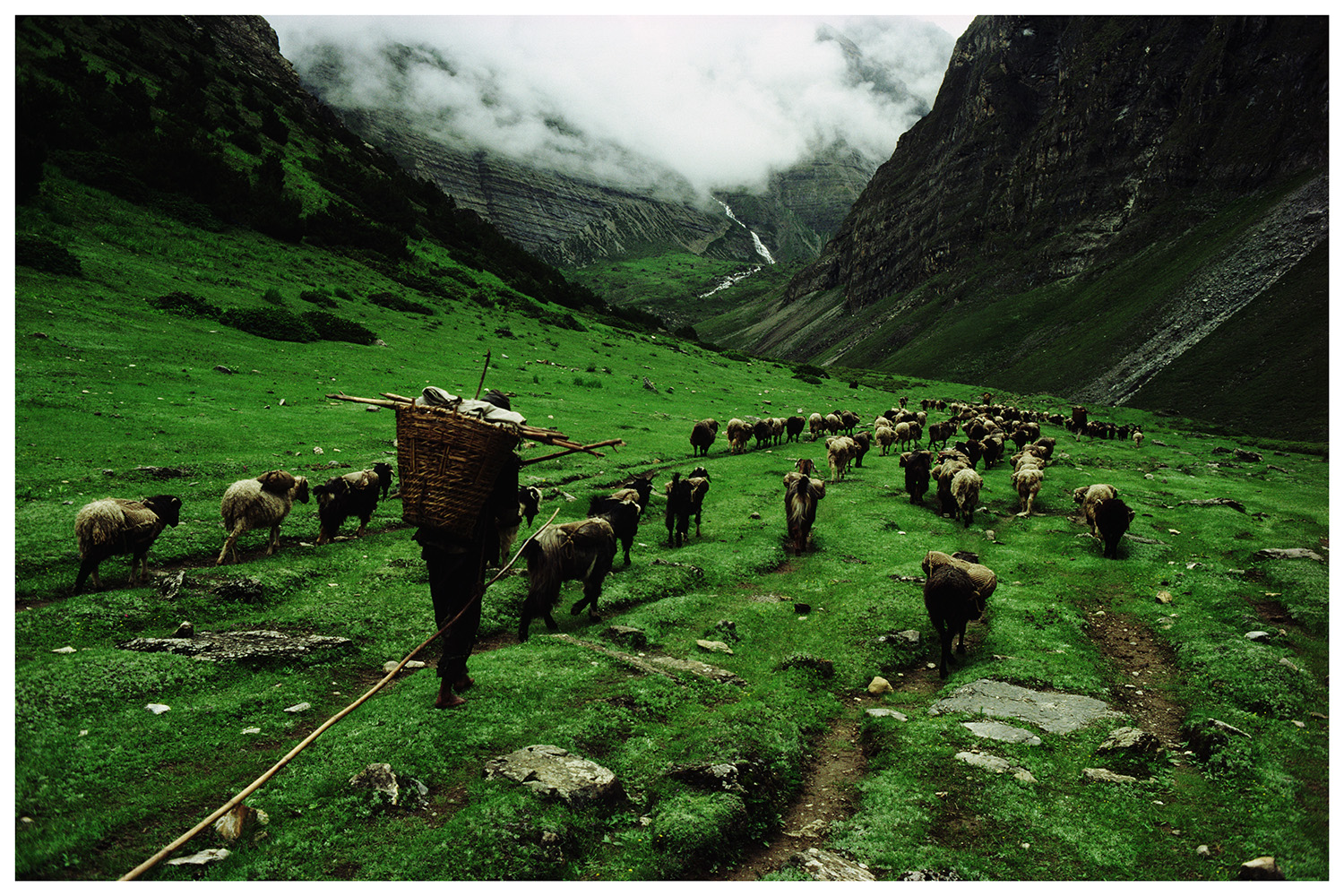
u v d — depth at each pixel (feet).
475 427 22.47
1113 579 51.96
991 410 192.65
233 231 201.46
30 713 22.67
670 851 18.99
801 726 27.76
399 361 140.46
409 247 267.80
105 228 163.32
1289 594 46.70
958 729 27.27
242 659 29.14
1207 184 653.71
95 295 126.31
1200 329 473.26
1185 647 37.76
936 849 19.63
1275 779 23.86
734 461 99.71
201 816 18.94
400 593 40.55
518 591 41.68
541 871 17.62
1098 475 102.68
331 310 166.81
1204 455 148.15
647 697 28.22
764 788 22.56
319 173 292.40
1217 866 19.33
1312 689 31.65
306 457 73.87
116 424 75.00
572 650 33.19
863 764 25.86
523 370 157.38
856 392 240.12
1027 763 24.90
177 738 22.79
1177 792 23.38
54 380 85.76
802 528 58.18
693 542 58.85
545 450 94.89
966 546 60.85
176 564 42.73
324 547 48.80
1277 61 645.51
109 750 21.48
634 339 253.65
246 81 372.79
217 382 102.58
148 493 55.57
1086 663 35.68
